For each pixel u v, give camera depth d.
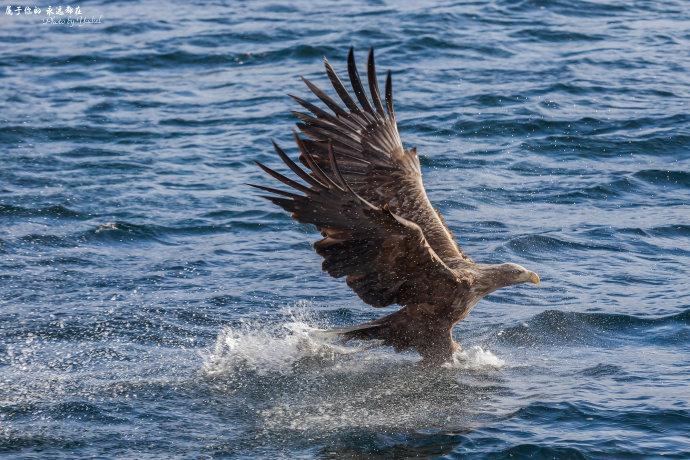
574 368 12.22
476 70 25.34
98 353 12.70
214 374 12.13
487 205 18.08
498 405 11.23
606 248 16.11
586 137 21.09
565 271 15.28
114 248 16.44
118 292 14.66
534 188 18.83
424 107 22.92
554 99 23.17
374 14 30.42
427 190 18.72
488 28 28.64
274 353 12.72
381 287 11.59
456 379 11.98
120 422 10.88
